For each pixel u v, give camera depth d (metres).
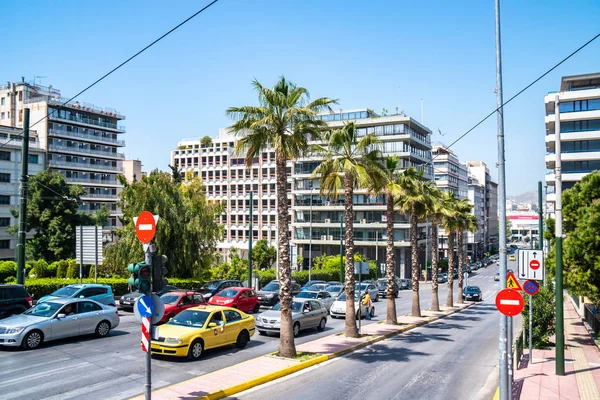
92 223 52.66
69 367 14.58
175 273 37.00
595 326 24.52
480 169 150.50
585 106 59.91
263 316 21.72
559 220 15.78
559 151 15.89
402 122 77.69
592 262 19.00
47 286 28.12
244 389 13.18
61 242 49.00
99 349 17.17
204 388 12.65
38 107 75.69
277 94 16.67
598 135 58.97
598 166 59.22
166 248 36.22
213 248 39.56
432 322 29.89
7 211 64.06
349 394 13.02
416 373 15.74
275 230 92.44
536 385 14.24
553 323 21.25
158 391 12.31
